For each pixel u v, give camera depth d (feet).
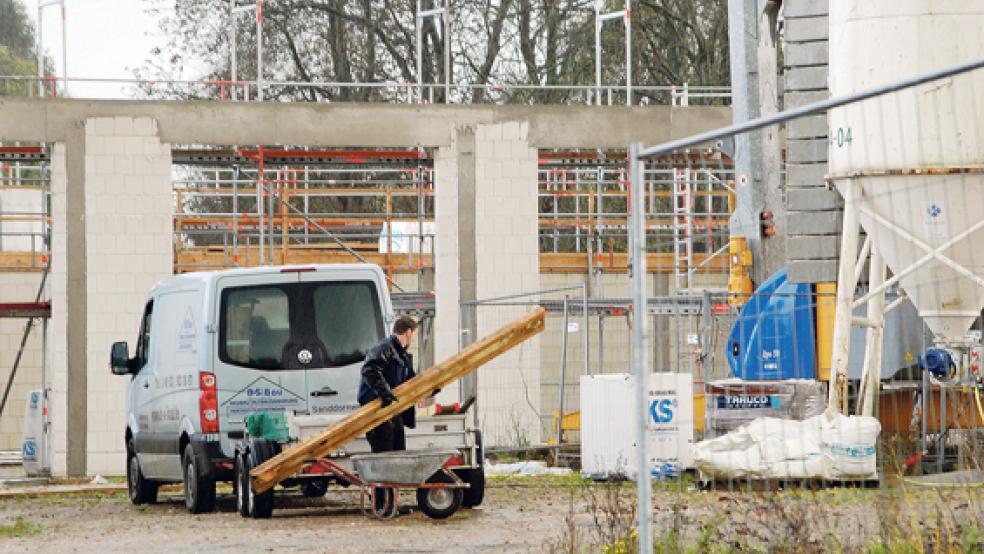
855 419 95.81
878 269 114.73
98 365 166.91
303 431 98.89
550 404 203.31
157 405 114.32
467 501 101.45
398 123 172.45
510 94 269.64
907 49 107.04
